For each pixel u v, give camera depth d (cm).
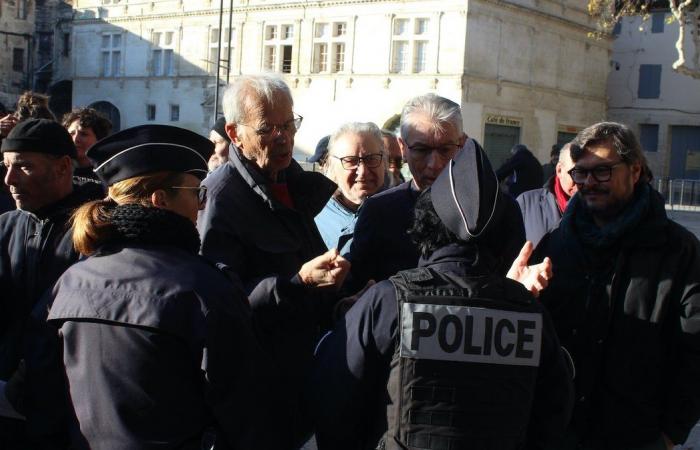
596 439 330
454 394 236
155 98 4100
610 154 323
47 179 342
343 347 249
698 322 313
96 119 542
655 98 3981
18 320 338
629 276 323
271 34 3675
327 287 284
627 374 322
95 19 4344
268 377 262
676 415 321
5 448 300
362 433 260
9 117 552
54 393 264
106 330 242
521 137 3381
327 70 3478
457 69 3080
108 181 269
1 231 349
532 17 3347
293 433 277
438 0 3112
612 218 332
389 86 3278
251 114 334
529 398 248
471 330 239
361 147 472
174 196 268
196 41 3912
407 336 238
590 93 3784
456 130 364
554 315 338
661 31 3938
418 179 364
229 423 250
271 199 331
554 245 345
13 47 4747
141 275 245
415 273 248
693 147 3947
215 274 256
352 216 480
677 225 328
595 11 2736
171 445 242
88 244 258
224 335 243
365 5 3322
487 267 252
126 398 239
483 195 246
